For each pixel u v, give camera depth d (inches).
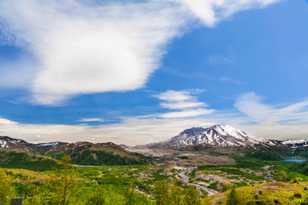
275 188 7347.4
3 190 4667.8
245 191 7017.7
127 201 5689.0
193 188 4717.0
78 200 4847.4
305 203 6058.1
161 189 4507.9
